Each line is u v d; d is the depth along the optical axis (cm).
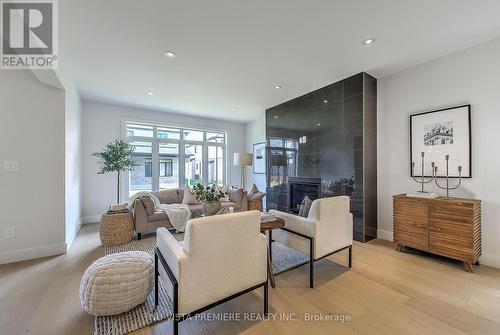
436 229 254
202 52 267
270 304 181
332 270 238
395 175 326
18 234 260
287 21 210
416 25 217
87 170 451
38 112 271
